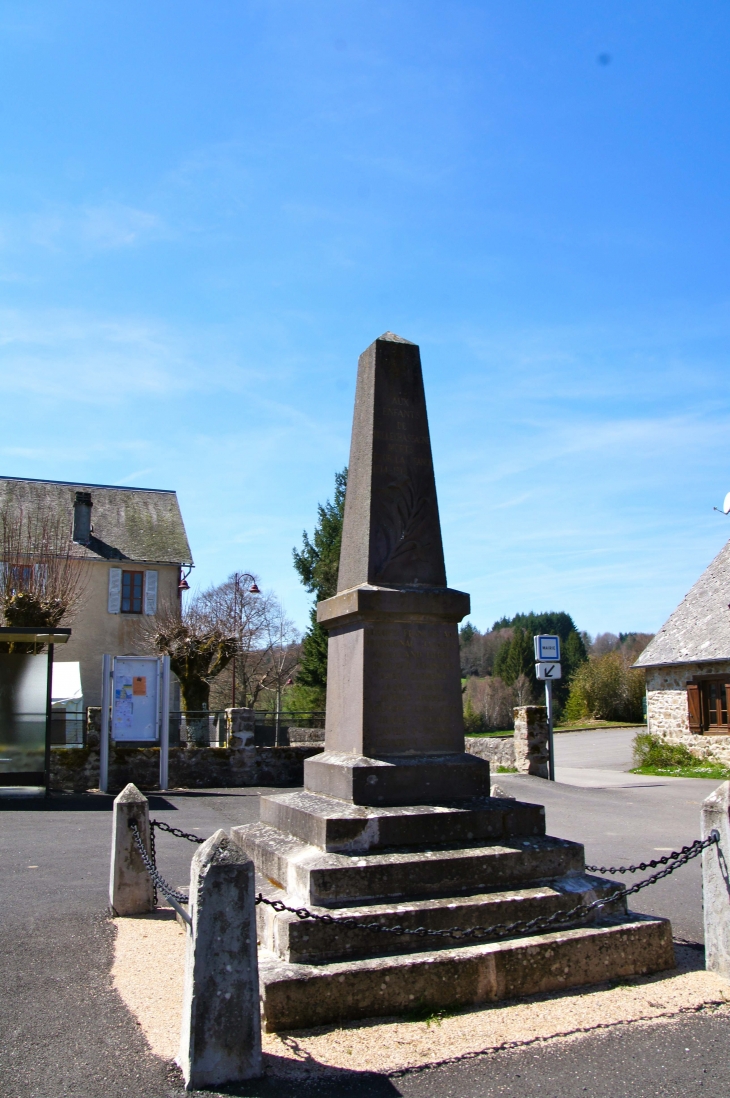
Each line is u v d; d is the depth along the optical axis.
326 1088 3.73
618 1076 3.88
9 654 14.12
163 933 6.00
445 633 6.11
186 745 20.23
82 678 28.22
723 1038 4.26
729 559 23.30
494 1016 4.46
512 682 56.72
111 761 15.61
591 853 9.30
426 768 5.75
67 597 22.00
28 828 10.86
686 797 14.77
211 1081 3.73
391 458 6.39
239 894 3.88
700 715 20.97
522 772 17.89
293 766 17.02
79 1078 3.80
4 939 5.83
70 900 6.94
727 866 5.10
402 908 4.82
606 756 26.52
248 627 34.88
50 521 29.92
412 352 6.64
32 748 14.12
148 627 27.98
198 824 11.37
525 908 5.09
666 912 6.77
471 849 5.37
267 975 4.31
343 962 4.52
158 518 31.98
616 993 4.79
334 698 6.33
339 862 4.98
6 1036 4.24
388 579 6.16
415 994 4.49
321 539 31.98
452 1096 3.69
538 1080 3.83
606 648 86.69
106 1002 4.68
